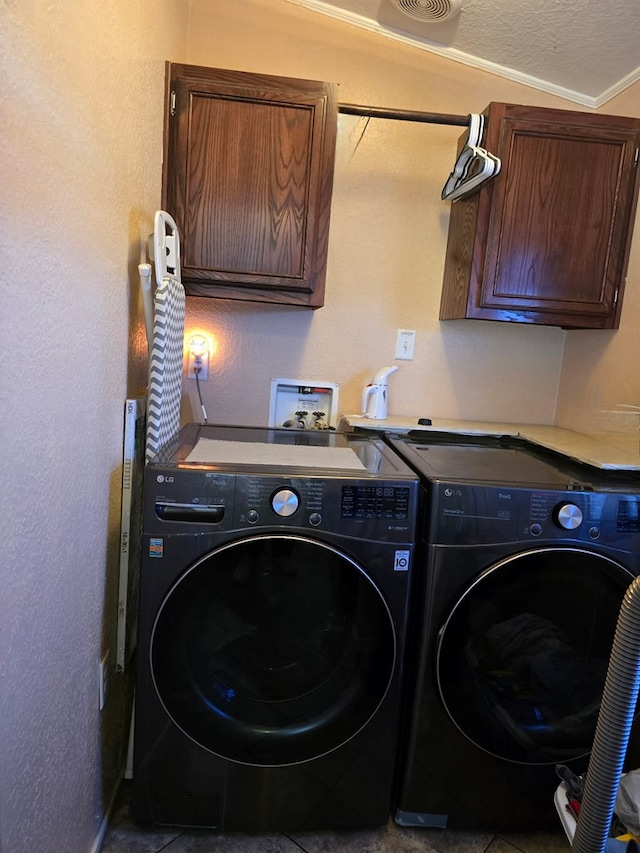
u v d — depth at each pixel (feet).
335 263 7.13
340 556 4.30
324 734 4.53
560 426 7.45
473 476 4.68
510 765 4.74
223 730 4.45
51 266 2.94
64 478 3.30
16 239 2.51
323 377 7.28
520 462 5.55
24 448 2.71
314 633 4.46
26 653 2.85
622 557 4.50
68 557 3.43
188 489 4.19
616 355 6.39
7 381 2.50
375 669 4.45
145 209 5.08
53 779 3.34
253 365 7.19
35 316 2.76
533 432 6.83
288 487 4.25
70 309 3.26
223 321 7.10
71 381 3.34
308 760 4.56
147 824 4.59
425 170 7.07
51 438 3.06
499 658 4.58
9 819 2.74
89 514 3.84
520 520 4.43
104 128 3.76
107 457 4.24
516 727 4.66
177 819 4.58
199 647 4.38
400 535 4.37
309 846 4.66
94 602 4.05
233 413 7.24
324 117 5.86
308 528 4.28
